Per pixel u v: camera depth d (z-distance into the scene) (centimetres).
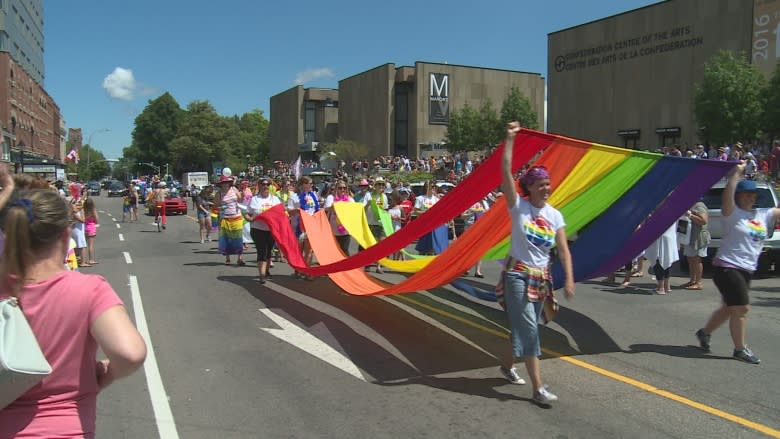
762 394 518
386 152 5481
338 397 519
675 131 3466
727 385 541
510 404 499
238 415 480
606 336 717
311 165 5600
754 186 593
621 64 3834
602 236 671
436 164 3794
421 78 5394
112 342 213
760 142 2755
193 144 9231
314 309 866
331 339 706
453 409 489
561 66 4272
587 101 4081
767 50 3017
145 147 11000
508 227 644
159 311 854
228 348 670
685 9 3419
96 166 14412
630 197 633
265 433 445
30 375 196
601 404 496
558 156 572
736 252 604
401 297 954
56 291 217
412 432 446
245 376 575
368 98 5797
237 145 9750
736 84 2714
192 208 4091
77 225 1298
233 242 1299
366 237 1133
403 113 5528
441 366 605
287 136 7419
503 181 485
